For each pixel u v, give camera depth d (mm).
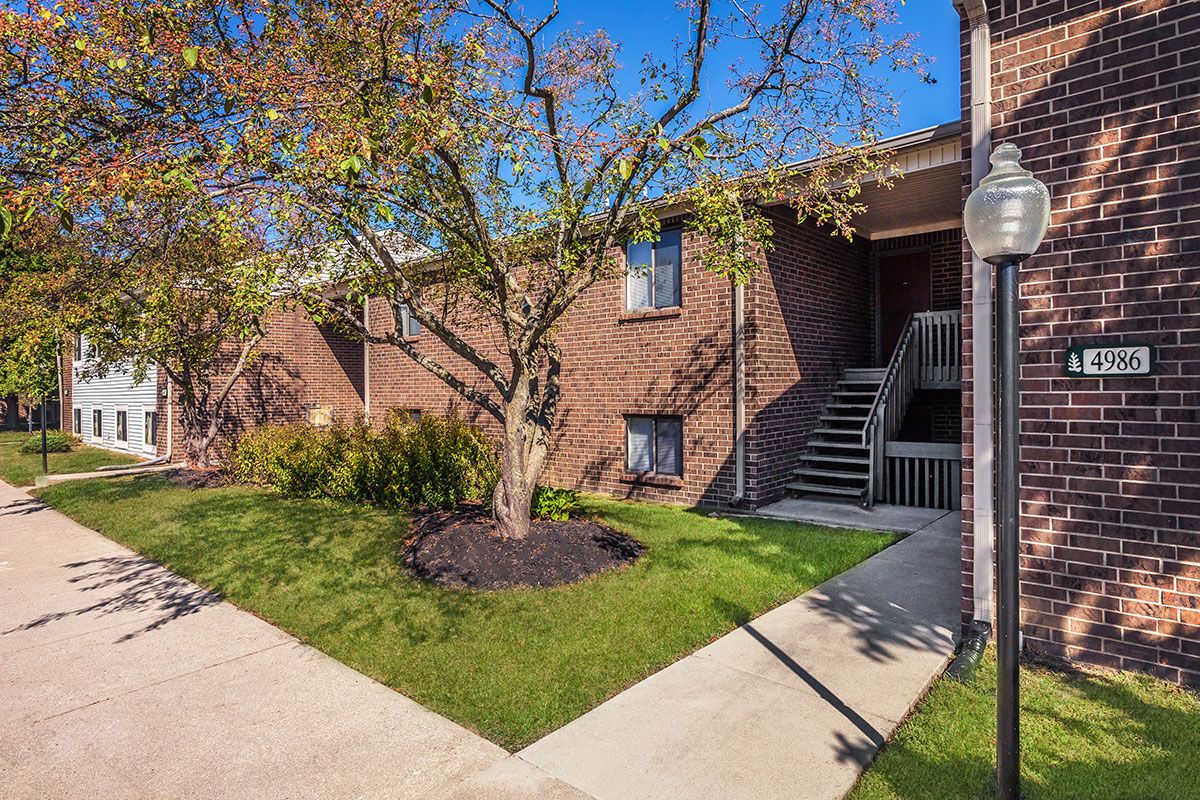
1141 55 4078
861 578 6273
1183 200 3951
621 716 3752
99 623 5504
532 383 7168
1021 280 4539
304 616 5461
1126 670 4184
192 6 4988
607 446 11359
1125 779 3111
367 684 4270
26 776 3301
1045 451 4457
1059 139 4387
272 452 12172
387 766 3318
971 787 3062
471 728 3686
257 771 3299
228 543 7922
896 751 3365
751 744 3439
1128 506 4156
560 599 5590
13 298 11352
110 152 4617
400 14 5457
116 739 3645
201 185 4582
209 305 11719
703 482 10070
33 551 8117
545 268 9516
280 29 5293
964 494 4879
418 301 6734
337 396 18984
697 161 5898
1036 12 4461
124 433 20734
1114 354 4180
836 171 7828
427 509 9172
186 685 4305
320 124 4996
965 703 3848
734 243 6195
